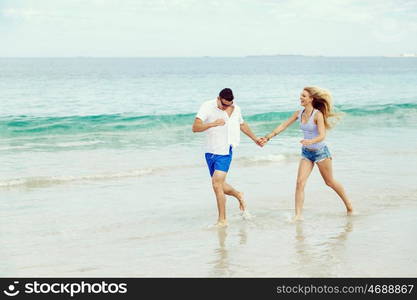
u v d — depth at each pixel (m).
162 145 15.12
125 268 5.69
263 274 5.49
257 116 22.36
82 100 31.77
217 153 7.30
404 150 13.88
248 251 6.22
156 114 22.58
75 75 83.62
